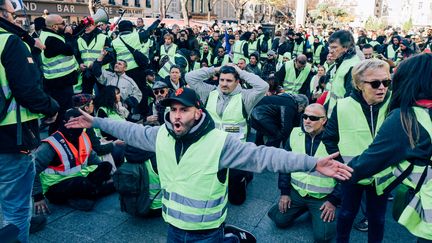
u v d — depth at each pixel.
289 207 3.44
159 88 5.00
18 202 2.45
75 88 6.52
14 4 2.62
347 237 2.93
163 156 2.16
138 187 3.42
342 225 2.88
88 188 3.79
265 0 39.81
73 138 3.58
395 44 11.78
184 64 7.68
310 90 6.69
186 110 2.02
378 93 2.52
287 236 3.43
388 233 3.47
